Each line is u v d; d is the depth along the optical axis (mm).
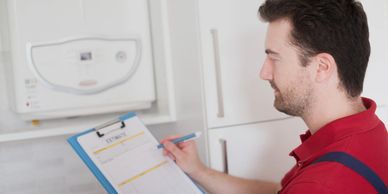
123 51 1360
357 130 788
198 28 1180
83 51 1310
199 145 1254
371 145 784
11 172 1458
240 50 1229
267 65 911
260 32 1251
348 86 837
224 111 1222
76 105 1317
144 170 1019
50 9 1271
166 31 1393
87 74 1318
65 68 1293
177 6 1298
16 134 1210
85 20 1311
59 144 1514
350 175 731
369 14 1400
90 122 1392
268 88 1274
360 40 838
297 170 857
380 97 1442
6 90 1416
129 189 970
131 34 1371
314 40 815
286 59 857
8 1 1228
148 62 1402
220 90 1209
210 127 1209
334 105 844
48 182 1506
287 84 867
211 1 1188
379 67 1430
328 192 704
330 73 825
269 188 1141
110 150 1001
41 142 1490
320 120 860
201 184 1143
